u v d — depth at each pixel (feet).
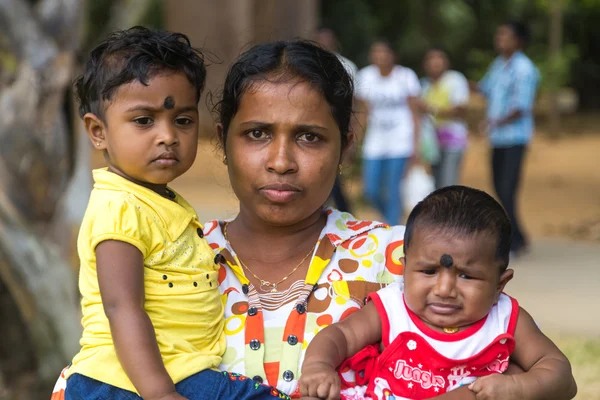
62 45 15.98
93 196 7.73
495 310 7.88
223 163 8.99
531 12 82.89
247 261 8.52
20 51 15.61
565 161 61.41
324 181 8.11
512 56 28.89
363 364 7.84
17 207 15.65
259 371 7.88
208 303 7.87
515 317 7.89
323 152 8.07
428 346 7.61
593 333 20.84
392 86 27.76
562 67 74.79
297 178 7.99
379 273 8.38
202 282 7.87
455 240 7.49
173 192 8.29
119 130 7.68
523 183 52.49
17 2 15.57
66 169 16.20
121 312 7.14
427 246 7.57
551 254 31.01
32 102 15.61
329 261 8.39
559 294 24.73
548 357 7.70
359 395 7.75
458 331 7.69
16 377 16.56
